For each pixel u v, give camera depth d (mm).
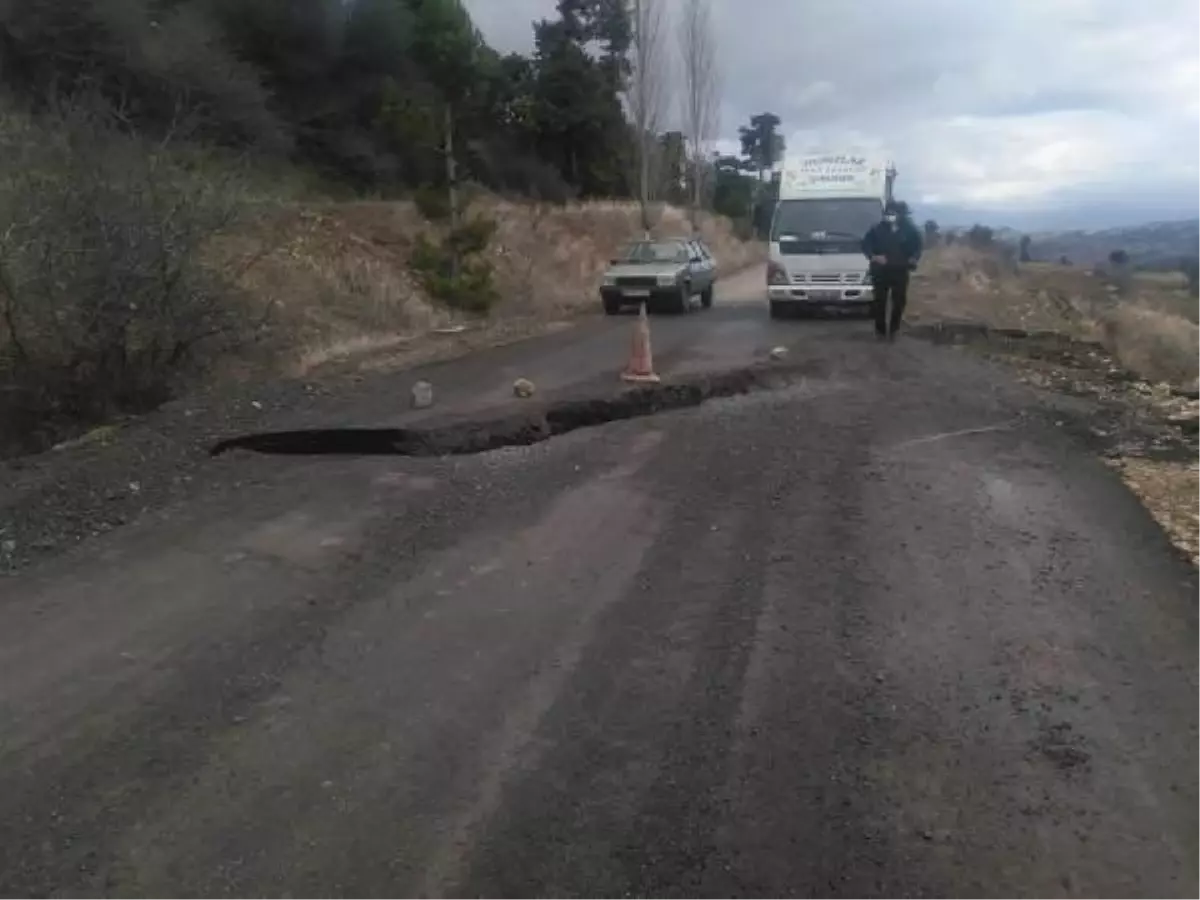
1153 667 4664
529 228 32594
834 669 4648
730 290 32719
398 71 32094
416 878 3252
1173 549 6180
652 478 7910
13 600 5570
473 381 12102
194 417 9820
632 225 44469
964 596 5465
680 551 6258
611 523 6832
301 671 4699
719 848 3395
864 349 14719
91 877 3262
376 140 30891
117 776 3834
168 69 22047
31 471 7961
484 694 4465
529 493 7555
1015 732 4109
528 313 22656
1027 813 3582
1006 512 6871
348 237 22000
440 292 21203
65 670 4727
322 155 29188
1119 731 4121
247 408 10242
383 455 8875
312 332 15875
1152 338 17625
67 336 10320
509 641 5012
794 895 3176
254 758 3953
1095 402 10992
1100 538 6363
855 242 19391
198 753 3994
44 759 3961
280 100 28922
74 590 5719
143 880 3246
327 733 4141
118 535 6668
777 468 8094
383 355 14602
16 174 10516
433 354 14906
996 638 4957
